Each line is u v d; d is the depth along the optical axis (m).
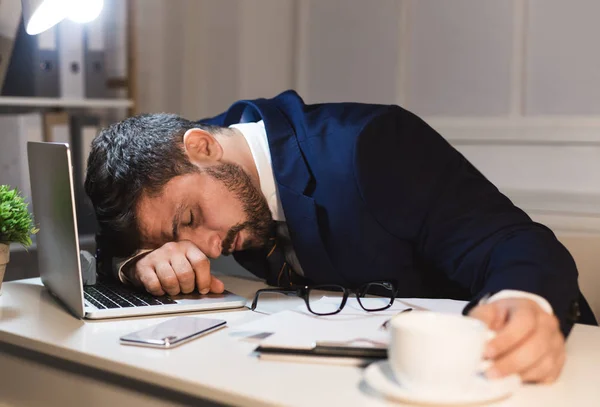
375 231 1.30
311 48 2.43
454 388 0.69
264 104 1.45
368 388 0.74
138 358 0.85
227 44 2.54
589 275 1.47
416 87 2.26
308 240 1.32
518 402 0.71
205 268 1.21
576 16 2.00
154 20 2.56
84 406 0.92
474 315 0.81
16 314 1.10
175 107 2.61
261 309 1.14
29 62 2.23
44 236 1.22
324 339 0.86
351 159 1.30
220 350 0.88
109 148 1.27
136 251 1.30
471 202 1.22
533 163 2.09
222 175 1.26
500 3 2.10
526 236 1.07
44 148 1.12
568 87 2.03
